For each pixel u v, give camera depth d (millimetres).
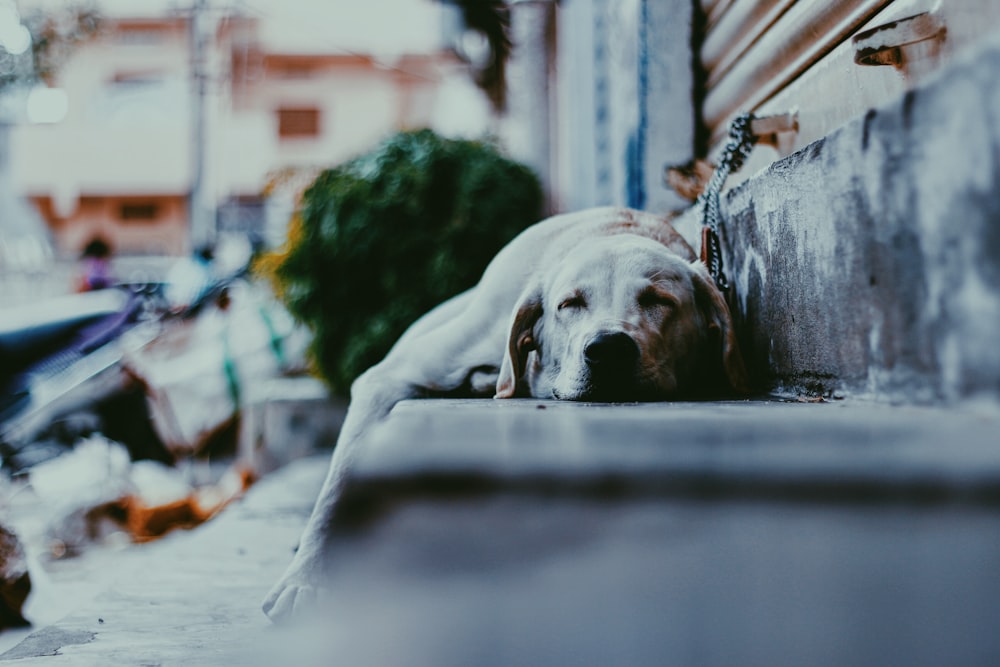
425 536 1204
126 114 24625
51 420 5383
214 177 18344
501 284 3002
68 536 5480
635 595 1169
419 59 19953
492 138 6656
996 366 1342
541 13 11086
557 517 1205
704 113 4523
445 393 3002
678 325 2604
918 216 1559
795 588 1171
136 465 5941
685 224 3814
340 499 1246
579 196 8734
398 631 1161
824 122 2916
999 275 1312
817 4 2922
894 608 1157
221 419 6164
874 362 1812
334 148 24891
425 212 6086
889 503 1195
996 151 1290
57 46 13469
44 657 2207
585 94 8406
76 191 24422
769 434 1434
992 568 1170
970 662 1146
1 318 5246
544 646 1153
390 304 6023
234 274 6762
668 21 4551
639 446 1358
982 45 1328
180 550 3617
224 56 21453
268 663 1169
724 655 1144
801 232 2270
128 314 5652
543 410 1963
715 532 1190
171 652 2236
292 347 7242
